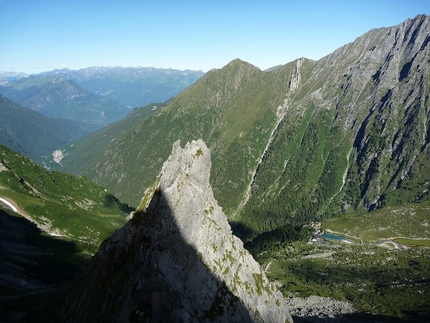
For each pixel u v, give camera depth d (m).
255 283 80.00
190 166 72.00
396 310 143.88
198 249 67.44
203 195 73.38
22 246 159.25
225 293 68.12
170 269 58.53
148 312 54.16
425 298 149.50
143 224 65.56
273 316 79.56
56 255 162.38
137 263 59.44
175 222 63.16
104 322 55.94
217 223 76.50
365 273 189.50
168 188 65.88
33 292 111.19
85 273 71.31
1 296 102.19
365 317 137.00
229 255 76.31
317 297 161.00
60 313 67.81
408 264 192.50
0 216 178.50
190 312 57.50
